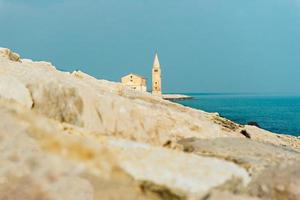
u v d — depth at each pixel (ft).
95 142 43.86
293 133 277.23
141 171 40.96
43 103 58.23
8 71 62.64
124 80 371.56
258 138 107.65
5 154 41.52
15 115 44.39
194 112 106.63
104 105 63.10
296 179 42.57
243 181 44.04
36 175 41.34
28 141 42.39
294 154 58.90
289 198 41.93
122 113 63.26
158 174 40.57
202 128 70.18
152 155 44.14
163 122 66.23
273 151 58.29
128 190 40.55
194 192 39.22
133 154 43.78
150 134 62.64
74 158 41.68
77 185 41.06
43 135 42.91
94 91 65.67
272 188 43.27
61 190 40.91
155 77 431.43
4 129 42.70
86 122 60.39
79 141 43.04
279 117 418.72
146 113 65.92
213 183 40.50
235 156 53.78
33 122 44.01
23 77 61.05
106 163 41.73
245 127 114.62
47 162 41.57
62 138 43.09
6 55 98.58
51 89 60.18
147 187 40.42
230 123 114.11
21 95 56.59
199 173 41.60
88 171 41.22
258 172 47.11
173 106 103.04
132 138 61.21
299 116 437.99
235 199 40.37
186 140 64.54
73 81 78.02
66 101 60.59
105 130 60.70
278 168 46.26
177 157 44.78
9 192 40.93
